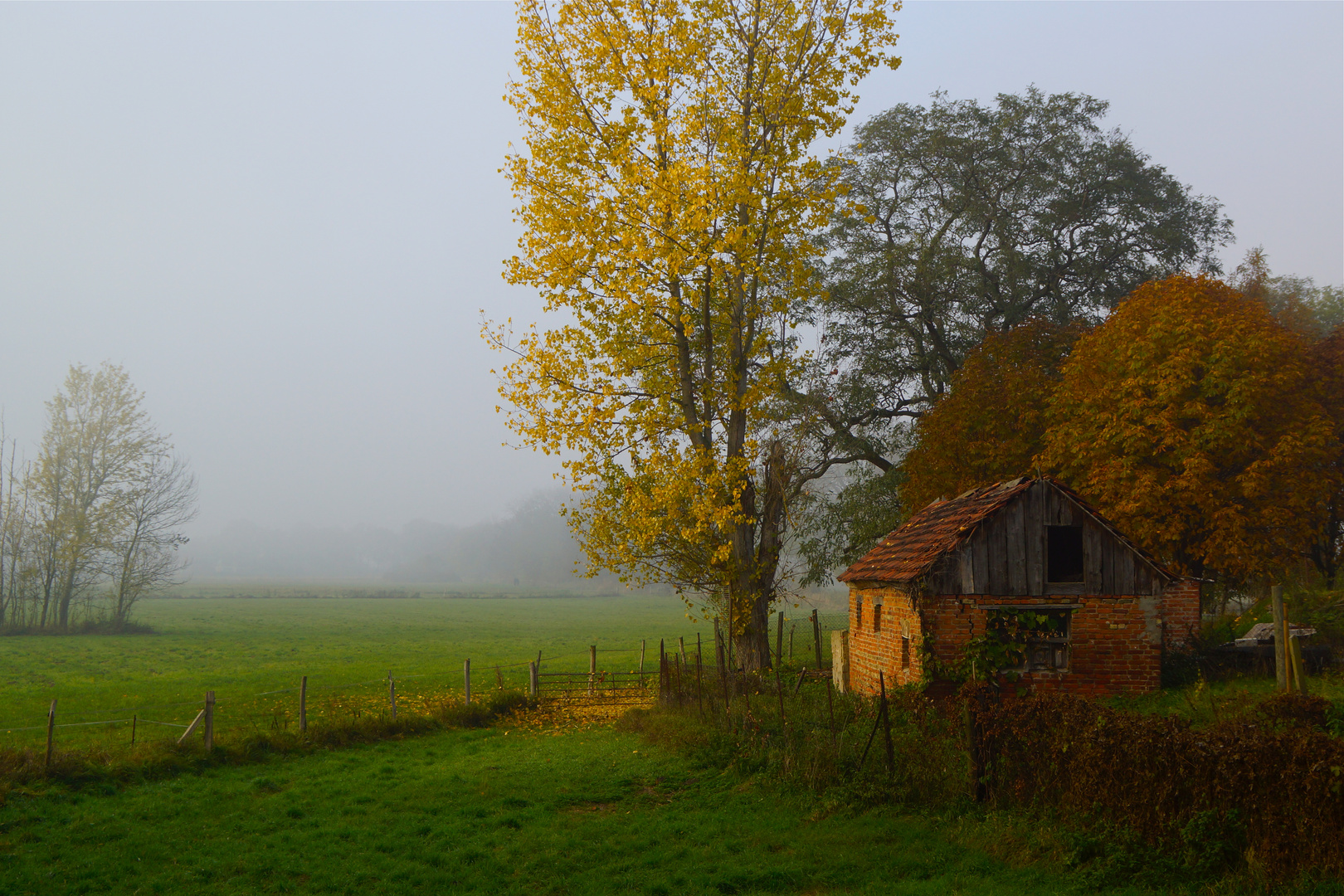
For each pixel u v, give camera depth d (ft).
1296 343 77.66
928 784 40.32
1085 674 59.36
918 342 131.95
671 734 58.70
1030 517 60.34
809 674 89.45
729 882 32.50
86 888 34.50
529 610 349.20
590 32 81.46
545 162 80.94
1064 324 124.36
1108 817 32.37
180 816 44.86
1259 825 27.86
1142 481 74.64
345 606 360.07
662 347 89.97
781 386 94.38
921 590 58.95
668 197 72.69
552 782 50.34
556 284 79.30
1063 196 127.13
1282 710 42.86
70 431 208.54
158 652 160.15
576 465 81.46
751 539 88.22
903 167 133.69
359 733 65.82
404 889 33.73
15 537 204.74
